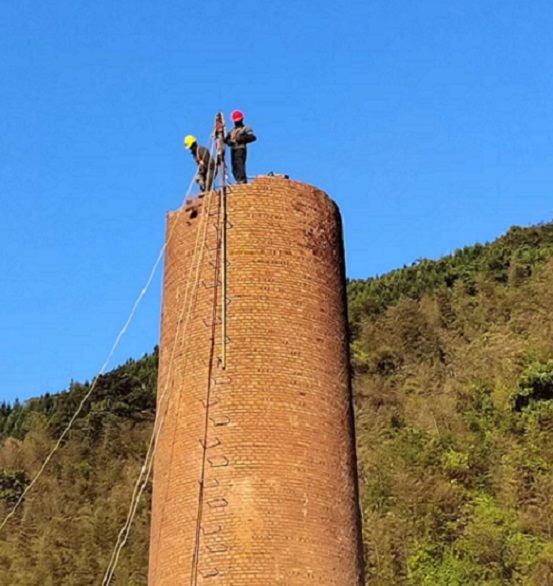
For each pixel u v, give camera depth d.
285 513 18.44
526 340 73.75
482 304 82.31
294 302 20.09
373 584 49.50
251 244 20.36
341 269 21.61
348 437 19.92
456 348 75.81
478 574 49.16
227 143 21.69
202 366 19.64
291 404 19.27
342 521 18.97
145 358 86.94
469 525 52.59
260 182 20.92
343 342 20.73
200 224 20.86
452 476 57.88
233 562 18.05
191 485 18.84
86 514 60.53
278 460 18.80
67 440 72.62
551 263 84.94
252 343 19.59
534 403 63.47
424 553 50.75
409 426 65.12
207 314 20.00
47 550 56.69
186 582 18.14
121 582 53.19
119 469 67.06
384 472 57.78
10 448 72.62
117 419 74.19
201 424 19.19
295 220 20.81
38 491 65.62
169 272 21.27
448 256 99.06
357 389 72.81
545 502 54.12
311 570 18.19
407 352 77.88
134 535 57.03
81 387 80.62
